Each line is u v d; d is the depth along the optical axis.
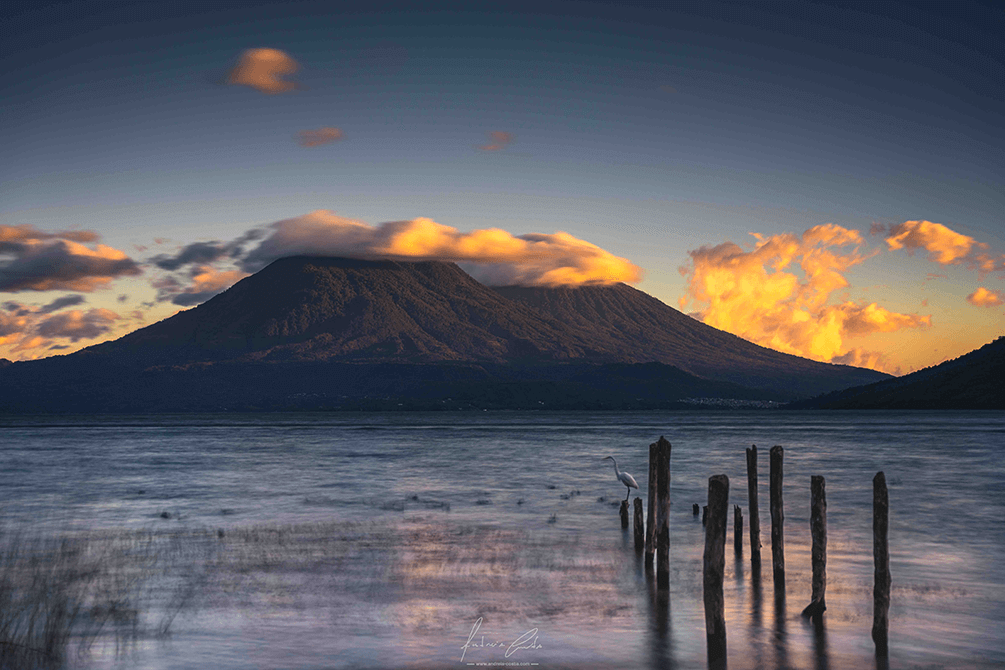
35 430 188.12
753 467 22.80
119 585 20.91
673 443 103.56
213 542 27.75
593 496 42.62
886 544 15.73
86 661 14.80
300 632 16.80
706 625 14.98
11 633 16.02
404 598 19.64
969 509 36.16
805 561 24.08
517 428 177.75
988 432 126.00
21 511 38.47
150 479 56.88
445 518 34.19
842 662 15.10
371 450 95.12
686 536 28.41
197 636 16.44
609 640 16.36
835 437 116.25
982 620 17.84
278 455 86.50
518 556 24.92
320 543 27.38
